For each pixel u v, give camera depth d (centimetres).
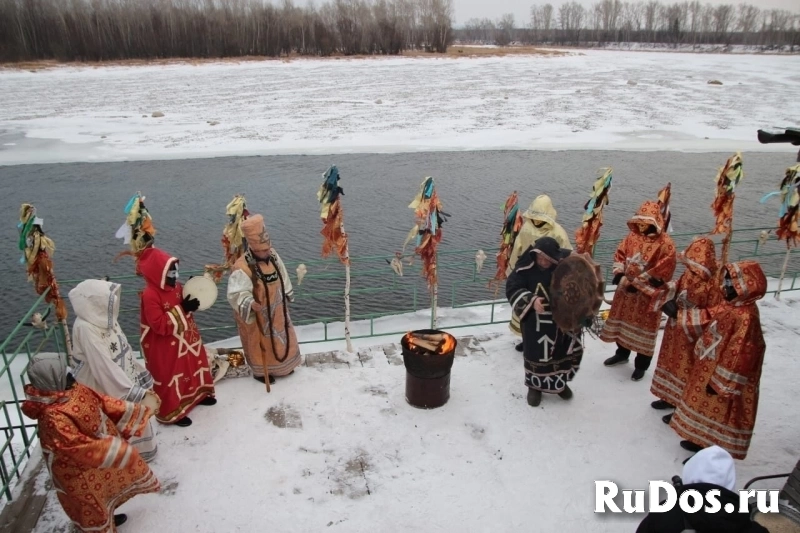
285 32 7262
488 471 448
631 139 2731
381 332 710
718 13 13450
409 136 2758
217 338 997
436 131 2872
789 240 736
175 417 488
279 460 457
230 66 5928
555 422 503
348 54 7481
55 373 337
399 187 1939
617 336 571
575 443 479
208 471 445
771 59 8144
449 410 518
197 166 2225
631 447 477
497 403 528
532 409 519
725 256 714
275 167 2211
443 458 461
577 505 417
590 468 453
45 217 1648
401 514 407
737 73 5712
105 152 2430
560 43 13838
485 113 3338
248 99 3741
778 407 531
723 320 426
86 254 1388
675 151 2506
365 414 512
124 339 436
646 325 548
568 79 4994
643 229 541
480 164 2262
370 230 1527
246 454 463
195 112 3306
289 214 1659
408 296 1114
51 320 1043
